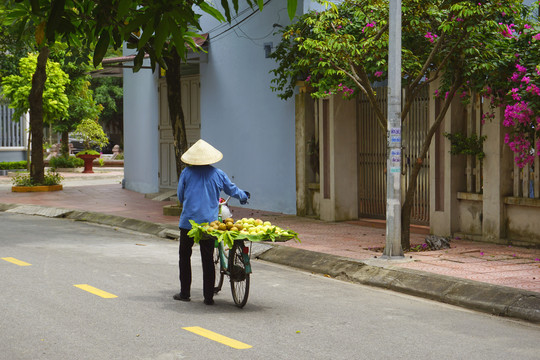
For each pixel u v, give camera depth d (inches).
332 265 420.2
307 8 650.2
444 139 520.4
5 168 1493.6
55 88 1347.2
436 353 241.4
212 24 796.6
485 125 489.1
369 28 466.3
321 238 522.0
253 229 306.5
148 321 283.3
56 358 228.8
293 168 685.3
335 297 342.6
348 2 490.0
